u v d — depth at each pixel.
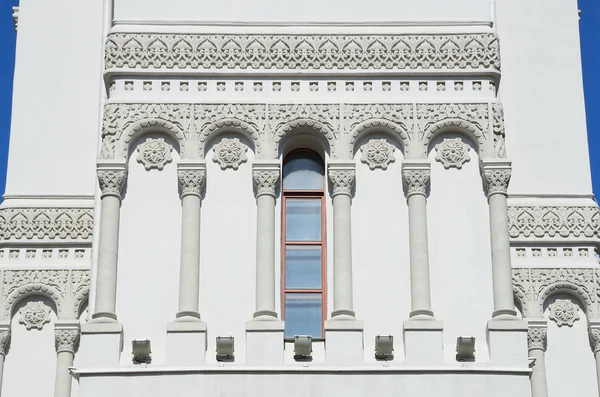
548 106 48.97
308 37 43.06
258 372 39.19
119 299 40.44
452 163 41.97
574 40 49.81
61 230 47.06
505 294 40.38
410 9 43.59
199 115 42.12
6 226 47.00
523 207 47.50
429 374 39.31
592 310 46.31
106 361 39.50
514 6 50.09
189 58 42.78
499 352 39.66
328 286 41.06
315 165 42.56
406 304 40.56
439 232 41.25
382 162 42.00
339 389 39.12
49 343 45.88
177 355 39.50
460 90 42.72
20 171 47.84
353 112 42.25
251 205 41.50
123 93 42.47
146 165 41.84
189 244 40.69
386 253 41.09
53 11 49.91
